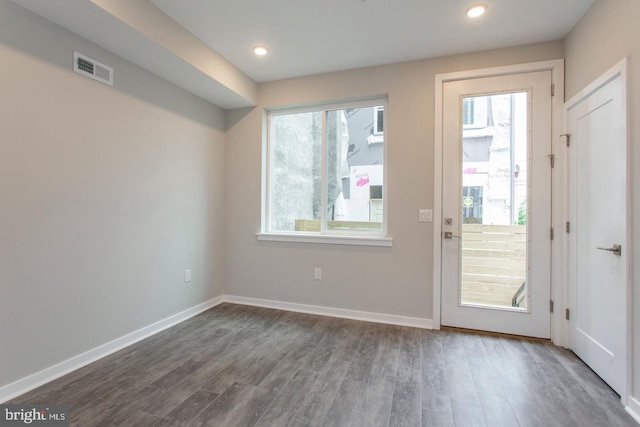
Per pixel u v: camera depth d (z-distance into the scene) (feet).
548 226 8.55
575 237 7.70
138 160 8.55
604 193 6.50
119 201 8.03
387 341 8.61
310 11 7.41
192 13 7.51
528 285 8.74
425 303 9.69
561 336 8.25
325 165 11.27
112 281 7.88
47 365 6.49
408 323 9.83
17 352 5.99
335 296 10.70
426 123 9.67
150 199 8.96
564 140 8.15
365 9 7.31
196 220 10.78
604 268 6.51
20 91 5.96
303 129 11.67
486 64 9.09
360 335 9.03
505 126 8.98
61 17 6.31
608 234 6.35
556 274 8.36
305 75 10.95
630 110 5.66
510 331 8.93
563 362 7.39
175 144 9.84
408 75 9.84
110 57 7.71
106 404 5.76
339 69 10.46
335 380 6.63
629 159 5.68
